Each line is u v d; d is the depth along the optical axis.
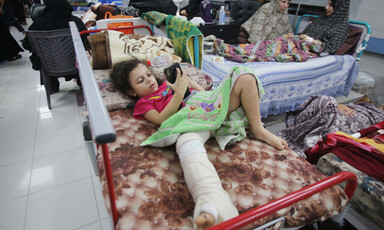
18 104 2.51
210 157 0.95
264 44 2.77
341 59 2.58
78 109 2.45
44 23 2.10
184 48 1.84
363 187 1.05
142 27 2.26
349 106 1.73
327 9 2.74
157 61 1.63
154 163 0.88
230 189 0.81
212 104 1.00
